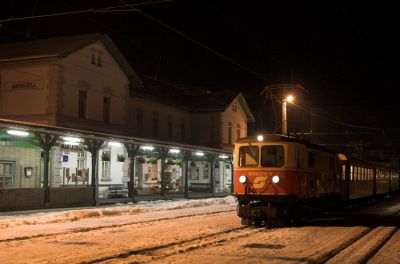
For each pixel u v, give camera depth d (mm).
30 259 9742
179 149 32469
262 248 11406
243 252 10781
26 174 25344
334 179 21125
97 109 30922
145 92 39281
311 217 19219
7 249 11094
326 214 22828
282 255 10383
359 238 13625
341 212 24703
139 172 35781
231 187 41469
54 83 27547
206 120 45250
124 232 14500
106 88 31828
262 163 16422
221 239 12953
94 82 30625
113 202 26656
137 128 37531
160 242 12273
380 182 35844
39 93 27906
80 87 29422
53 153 26484
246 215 16328
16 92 28484
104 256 10055
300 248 11438
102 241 12469
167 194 32844
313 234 14250
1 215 18875
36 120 27891
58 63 27594
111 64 32406
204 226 16328
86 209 22109
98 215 20031
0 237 13117
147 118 38812
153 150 31891
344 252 11016
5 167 24469
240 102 48969
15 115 28406
